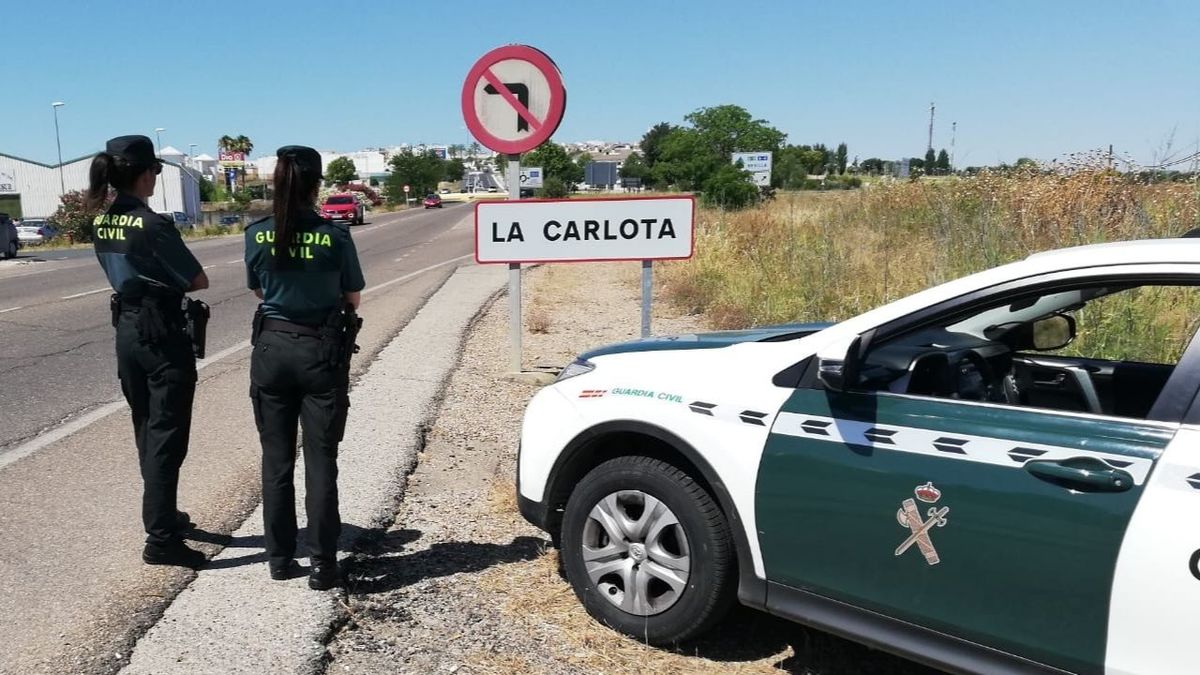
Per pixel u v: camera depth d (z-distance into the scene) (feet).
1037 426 8.38
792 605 9.90
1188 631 7.21
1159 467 7.55
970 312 9.29
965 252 31.07
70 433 20.03
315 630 11.25
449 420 21.59
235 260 75.66
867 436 9.20
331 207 145.59
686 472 10.81
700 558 10.52
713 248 47.93
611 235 23.17
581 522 11.61
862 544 9.20
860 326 9.81
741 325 32.76
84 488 16.49
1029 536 8.07
